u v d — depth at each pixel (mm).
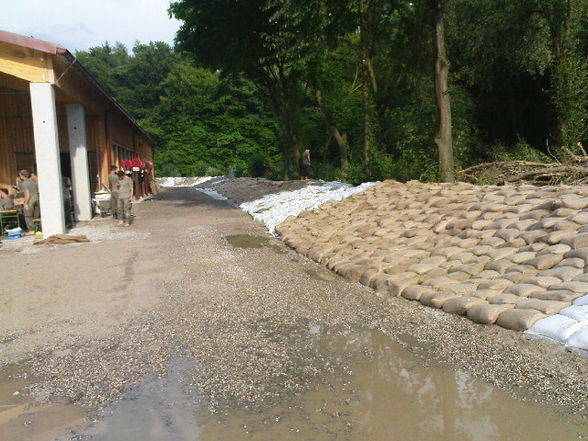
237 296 6074
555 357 3846
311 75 23484
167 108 51250
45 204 11000
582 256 5078
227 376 3822
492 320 4613
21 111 15203
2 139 15164
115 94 56031
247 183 26359
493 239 6500
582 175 9938
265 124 51344
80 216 14188
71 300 6004
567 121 14648
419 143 15781
